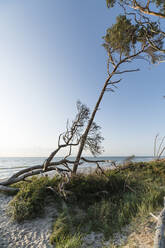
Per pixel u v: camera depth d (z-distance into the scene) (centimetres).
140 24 872
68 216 443
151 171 1038
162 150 1964
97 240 354
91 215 461
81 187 590
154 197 510
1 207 524
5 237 370
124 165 888
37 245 338
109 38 987
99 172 760
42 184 611
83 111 759
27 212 449
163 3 707
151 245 280
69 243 320
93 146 786
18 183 755
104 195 579
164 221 274
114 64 1009
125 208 470
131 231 361
